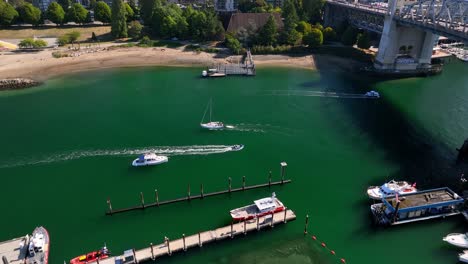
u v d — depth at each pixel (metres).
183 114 116.00
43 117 112.38
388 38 151.88
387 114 118.25
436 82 148.25
